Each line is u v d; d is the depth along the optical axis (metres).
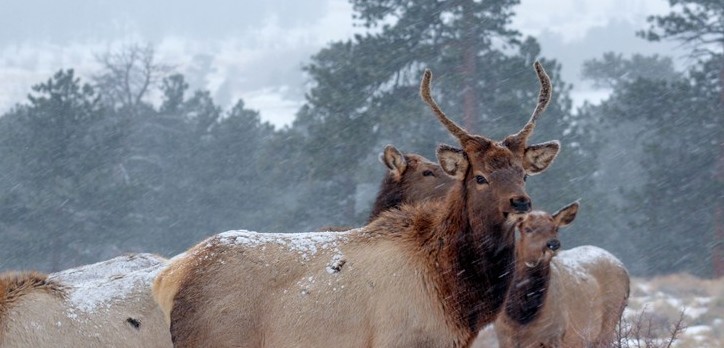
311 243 13.34
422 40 52.66
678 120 55.16
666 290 40.97
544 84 13.31
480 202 12.62
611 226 60.97
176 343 13.08
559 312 19.64
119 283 14.68
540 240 18.45
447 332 12.75
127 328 14.27
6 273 14.52
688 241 54.78
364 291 12.81
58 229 61.00
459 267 12.76
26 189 63.62
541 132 52.31
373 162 53.53
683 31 58.84
